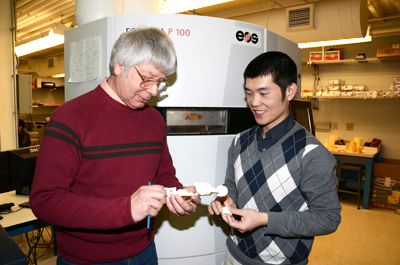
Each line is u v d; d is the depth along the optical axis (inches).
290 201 39.6
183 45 56.5
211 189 38.1
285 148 39.7
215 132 61.5
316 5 126.0
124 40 36.3
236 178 45.3
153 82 36.3
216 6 147.6
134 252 41.6
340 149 171.6
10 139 126.3
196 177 59.6
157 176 48.9
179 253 60.1
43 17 184.1
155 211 31.9
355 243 118.3
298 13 126.7
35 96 313.6
